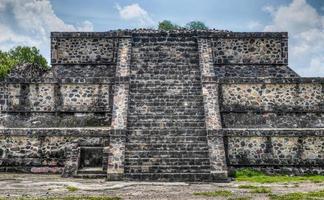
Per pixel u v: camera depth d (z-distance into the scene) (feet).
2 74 134.00
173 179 64.64
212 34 93.15
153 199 47.78
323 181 64.59
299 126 81.10
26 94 83.87
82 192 52.75
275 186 59.31
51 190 54.13
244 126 80.89
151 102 78.33
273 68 92.94
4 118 82.84
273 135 73.97
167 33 92.32
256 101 83.10
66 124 82.33
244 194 51.60
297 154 74.08
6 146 75.15
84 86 83.92
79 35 93.71
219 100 83.10
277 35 93.40
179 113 76.28
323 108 82.79
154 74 83.97
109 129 74.02
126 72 82.79
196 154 69.05
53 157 74.38
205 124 73.82
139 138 71.77
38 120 82.64
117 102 77.15
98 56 93.50
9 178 66.18
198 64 86.48
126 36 91.61
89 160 72.08
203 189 56.13
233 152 73.92
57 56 93.76
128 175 64.90
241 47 93.35
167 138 71.77
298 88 83.15
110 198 47.62
